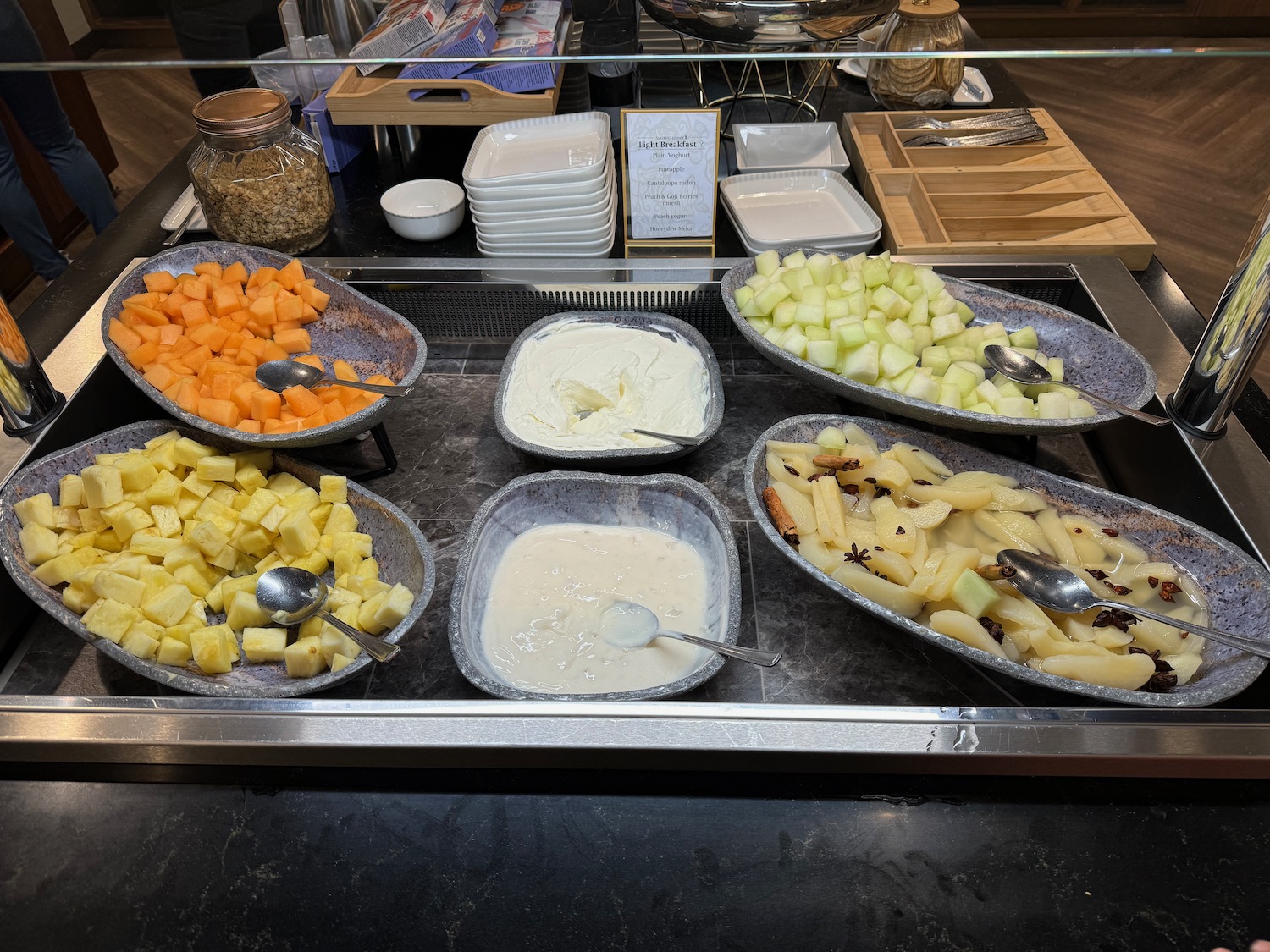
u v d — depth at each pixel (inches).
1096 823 32.0
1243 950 29.0
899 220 60.4
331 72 67.0
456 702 33.1
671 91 67.1
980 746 31.6
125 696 38.5
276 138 54.7
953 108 73.3
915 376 44.4
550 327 52.2
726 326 56.1
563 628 38.9
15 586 40.3
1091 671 33.3
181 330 48.5
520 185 53.6
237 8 45.7
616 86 66.0
